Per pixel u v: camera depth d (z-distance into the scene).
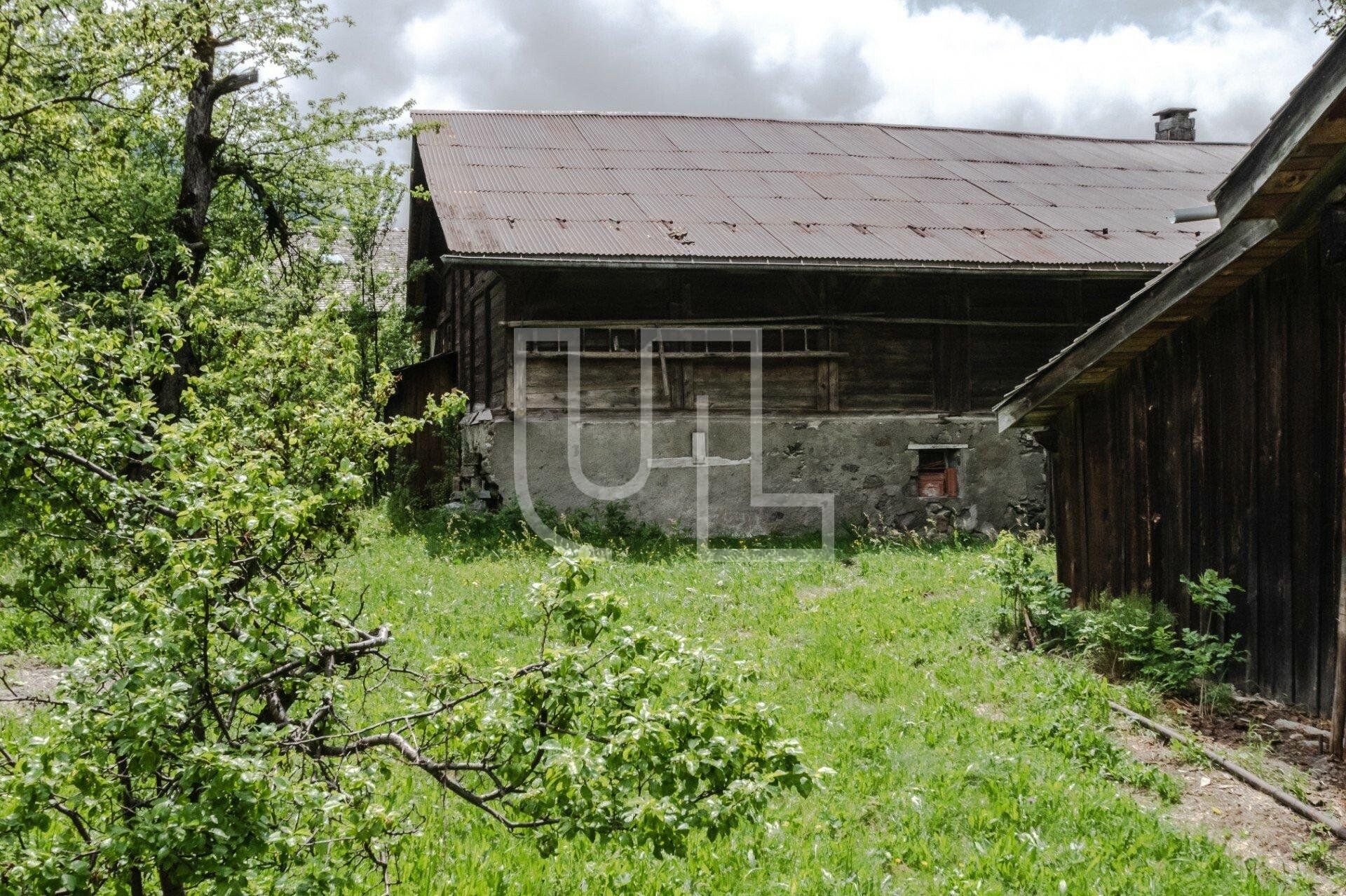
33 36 13.16
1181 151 23.41
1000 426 9.41
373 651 3.50
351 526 3.58
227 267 4.27
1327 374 6.81
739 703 3.23
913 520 15.72
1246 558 7.52
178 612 2.76
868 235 15.58
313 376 4.27
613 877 4.67
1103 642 8.33
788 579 11.59
